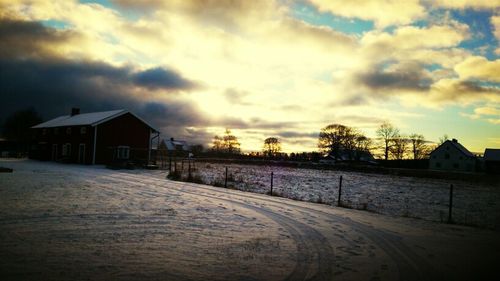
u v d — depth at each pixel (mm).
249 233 9797
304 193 21859
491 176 45250
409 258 7895
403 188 28484
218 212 13062
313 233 10156
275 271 6598
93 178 25375
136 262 6750
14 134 91438
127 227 9828
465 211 16953
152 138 50125
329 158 96750
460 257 8117
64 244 7801
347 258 7688
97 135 44562
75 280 5652
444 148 82562
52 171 30656
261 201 16750
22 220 10055
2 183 19281
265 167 52906
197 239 8844
